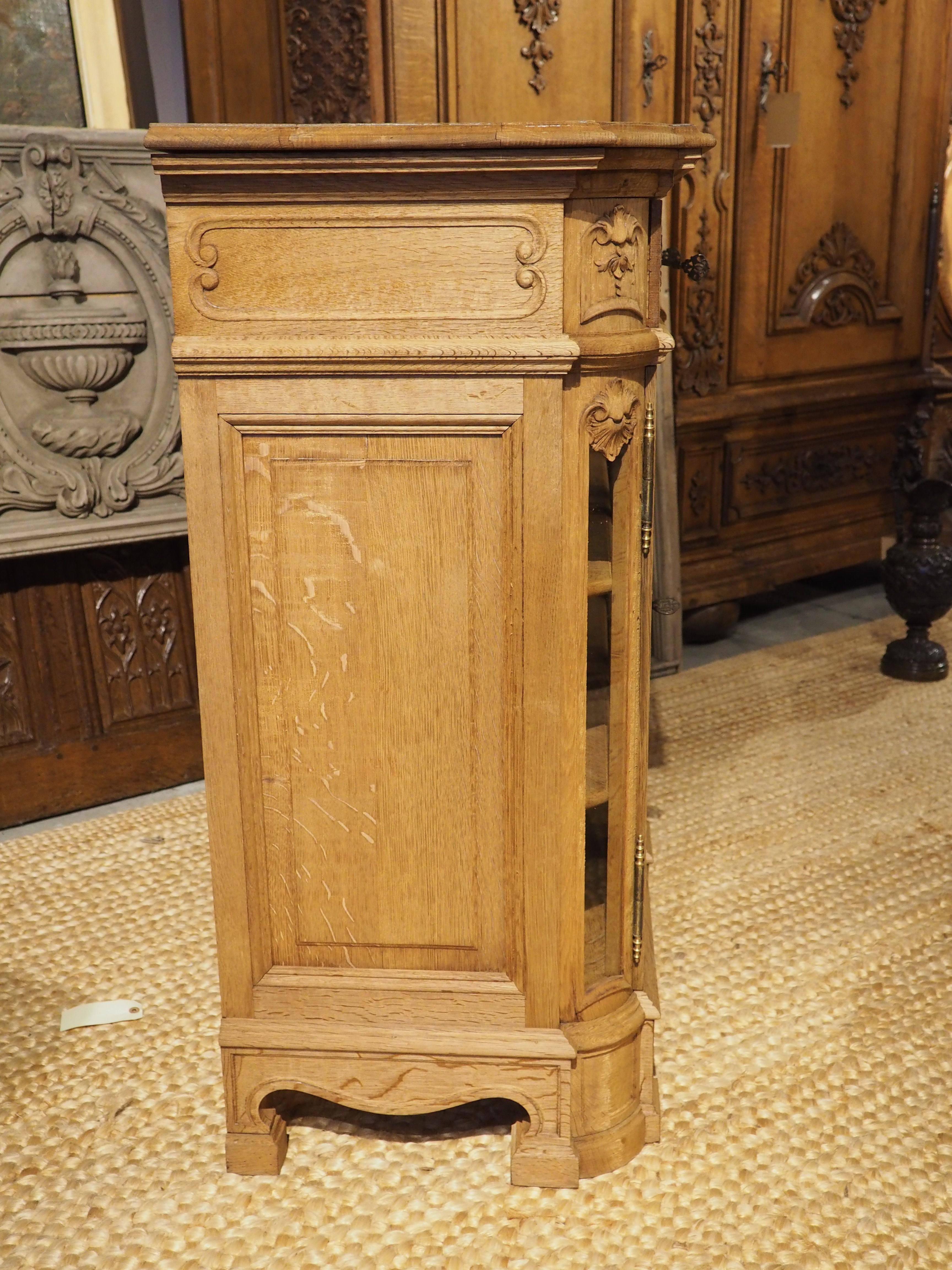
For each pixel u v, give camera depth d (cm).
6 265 254
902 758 322
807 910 248
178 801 303
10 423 262
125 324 267
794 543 430
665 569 373
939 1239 162
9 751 288
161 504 286
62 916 247
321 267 146
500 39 304
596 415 152
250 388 150
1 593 280
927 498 371
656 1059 200
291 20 291
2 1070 200
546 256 143
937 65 419
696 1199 169
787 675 386
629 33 330
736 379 394
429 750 161
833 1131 183
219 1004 218
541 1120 170
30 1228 165
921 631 381
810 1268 157
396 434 151
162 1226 165
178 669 309
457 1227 165
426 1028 169
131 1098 193
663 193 156
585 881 179
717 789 304
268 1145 173
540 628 154
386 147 138
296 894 167
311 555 156
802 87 380
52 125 269
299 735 162
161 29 294
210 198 145
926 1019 212
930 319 450
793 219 393
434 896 166
